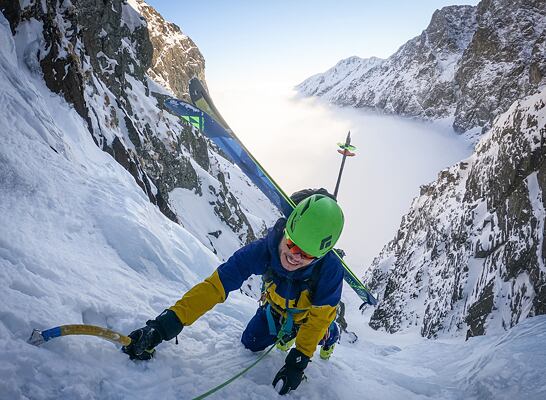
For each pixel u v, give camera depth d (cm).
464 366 505
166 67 8956
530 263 3064
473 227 4284
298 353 302
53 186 457
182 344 320
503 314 3123
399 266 6056
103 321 306
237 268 294
